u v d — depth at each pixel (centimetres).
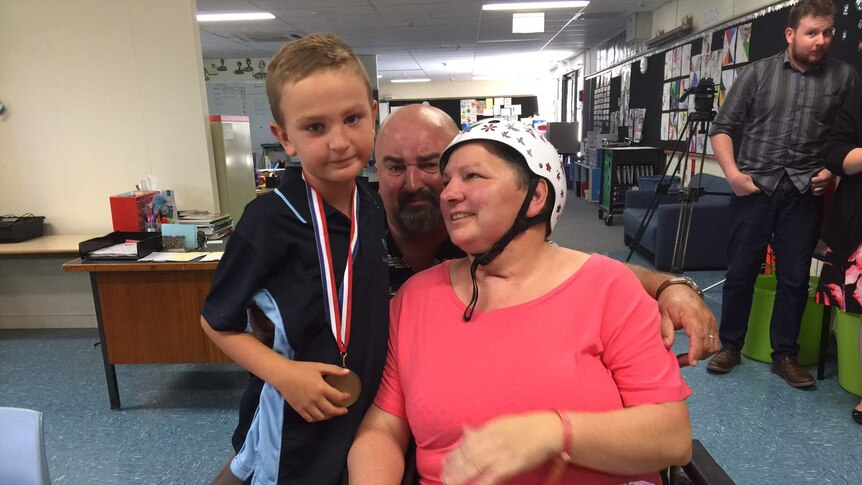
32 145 347
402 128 118
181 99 336
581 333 85
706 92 327
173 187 349
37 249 322
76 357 321
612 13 677
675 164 582
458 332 91
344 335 96
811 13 217
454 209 89
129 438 233
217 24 684
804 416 229
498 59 1138
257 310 98
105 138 344
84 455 221
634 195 544
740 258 257
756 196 245
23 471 94
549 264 94
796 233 241
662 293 104
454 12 645
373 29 743
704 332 95
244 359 92
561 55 1103
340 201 101
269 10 610
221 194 360
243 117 385
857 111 207
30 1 326
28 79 337
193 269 242
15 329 372
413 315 99
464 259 104
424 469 91
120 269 241
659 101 632
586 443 73
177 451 222
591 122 980
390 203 125
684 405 83
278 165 590
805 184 232
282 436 93
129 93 336
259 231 91
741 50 441
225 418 248
